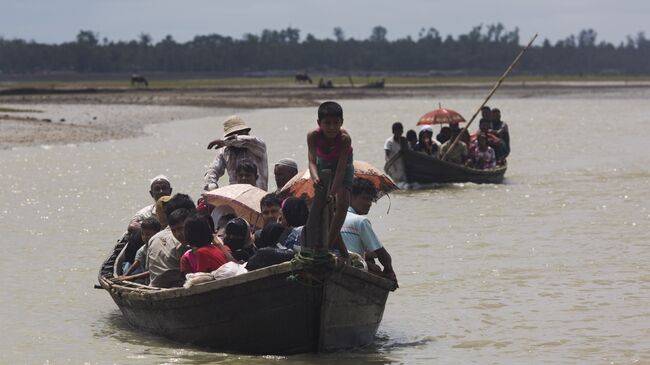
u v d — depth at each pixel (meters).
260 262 30.58
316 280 28.77
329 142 29.62
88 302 38.88
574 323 35.38
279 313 29.72
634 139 118.69
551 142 114.56
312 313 29.64
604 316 36.25
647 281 41.47
